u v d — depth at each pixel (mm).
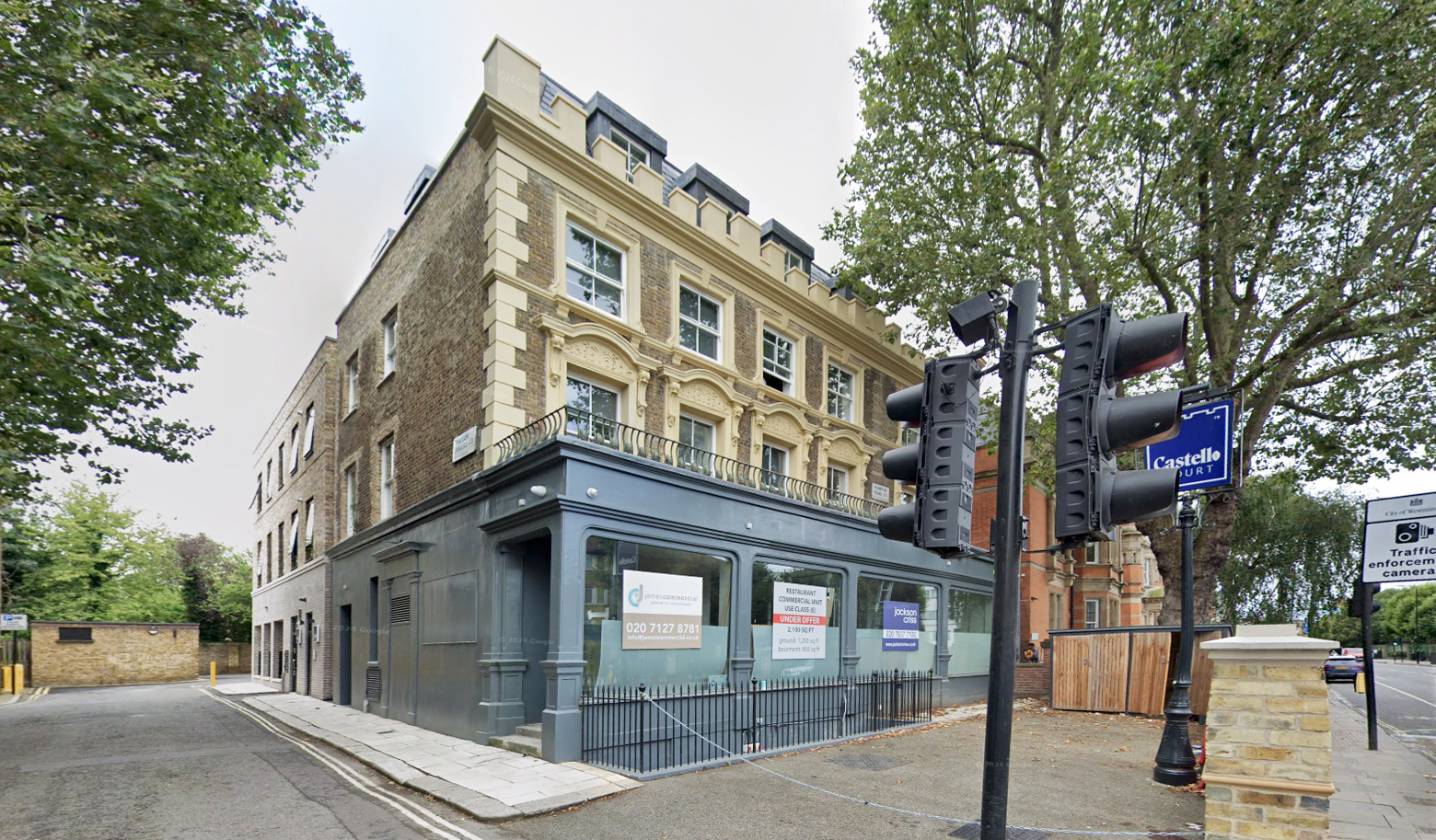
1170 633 14234
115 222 8227
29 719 14945
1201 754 8711
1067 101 12906
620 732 9414
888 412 3629
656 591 10242
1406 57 10016
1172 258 12461
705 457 13773
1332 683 28953
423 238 13906
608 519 9602
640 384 12336
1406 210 10477
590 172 12023
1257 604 30781
